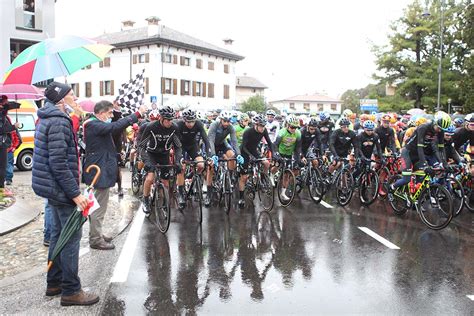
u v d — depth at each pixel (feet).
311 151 29.30
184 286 13.65
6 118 24.58
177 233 19.95
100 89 126.52
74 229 11.70
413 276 14.58
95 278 14.21
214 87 134.10
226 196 24.02
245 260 16.24
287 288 13.55
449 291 13.30
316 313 11.77
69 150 11.82
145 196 22.47
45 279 14.05
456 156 24.53
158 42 113.80
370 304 12.37
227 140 27.84
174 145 21.70
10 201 22.82
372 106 87.15
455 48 89.40
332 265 15.69
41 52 15.44
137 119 16.98
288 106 249.14
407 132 33.78
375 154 28.22
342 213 24.32
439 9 88.69
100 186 16.67
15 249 17.02
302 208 25.66
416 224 21.77
